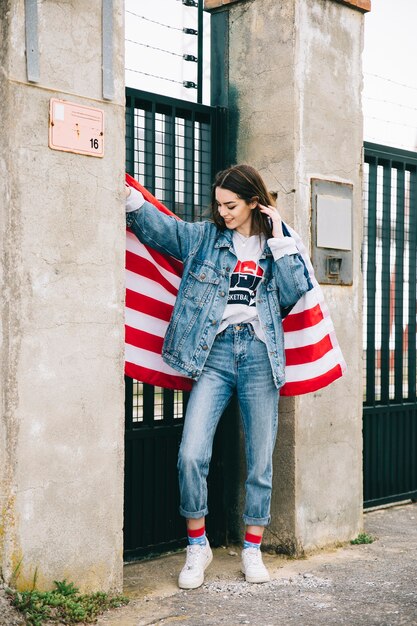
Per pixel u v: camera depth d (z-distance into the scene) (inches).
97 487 118.9
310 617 115.7
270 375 131.3
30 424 110.5
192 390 132.4
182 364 129.0
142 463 149.3
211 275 129.7
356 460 162.7
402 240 198.7
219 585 131.6
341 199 158.4
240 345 130.1
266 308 130.0
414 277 203.2
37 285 111.3
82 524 117.1
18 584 109.6
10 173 108.3
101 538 119.6
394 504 199.8
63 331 114.3
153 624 112.8
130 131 145.5
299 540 149.0
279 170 151.0
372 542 161.8
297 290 129.0
